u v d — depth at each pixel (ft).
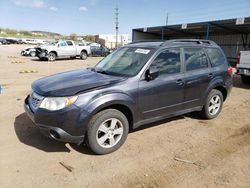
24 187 10.32
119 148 13.84
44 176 11.10
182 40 17.38
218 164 12.45
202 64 17.75
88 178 11.07
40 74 42.01
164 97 15.19
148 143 14.61
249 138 15.66
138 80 13.94
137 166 12.12
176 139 15.28
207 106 18.30
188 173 11.62
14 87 29.60
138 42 18.16
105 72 15.40
